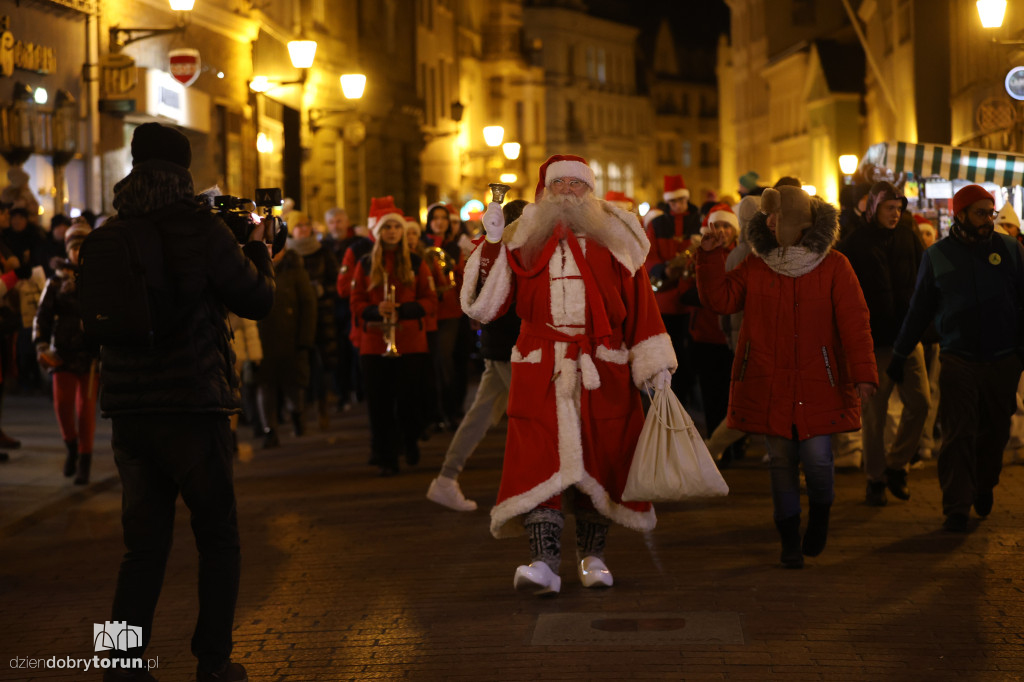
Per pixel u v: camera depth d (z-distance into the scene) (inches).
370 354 404.5
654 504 337.7
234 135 972.6
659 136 3946.9
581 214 242.7
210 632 189.5
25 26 694.5
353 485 390.3
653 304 244.4
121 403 186.5
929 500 336.5
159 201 188.1
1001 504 328.5
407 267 406.0
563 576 261.1
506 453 245.4
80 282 184.5
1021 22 856.3
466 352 559.5
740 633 216.2
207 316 189.9
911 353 325.7
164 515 191.3
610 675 197.0
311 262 546.0
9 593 263.4
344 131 1280.8
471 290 247.0
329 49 1258.0
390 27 1482.5
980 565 261.3
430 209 553.6
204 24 919.0
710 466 235.5
